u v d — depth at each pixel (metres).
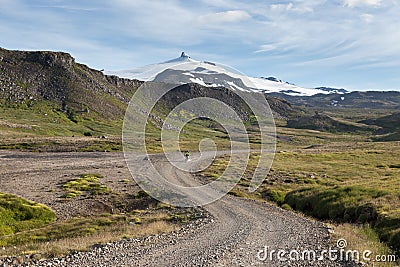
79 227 30.53
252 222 27.86
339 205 33.62
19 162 76.75
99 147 109.38
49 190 50.44
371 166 80.50
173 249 19.64
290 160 89.81
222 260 17.30
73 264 17.11
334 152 112.62
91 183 55.34
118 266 16.62
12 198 39.91
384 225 25.19
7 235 29.89
